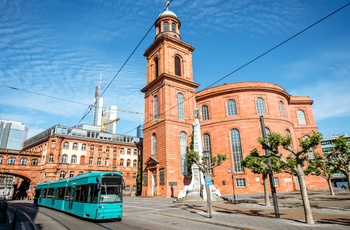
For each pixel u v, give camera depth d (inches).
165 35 1834.4
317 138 538.6
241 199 1114.7
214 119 1781.5
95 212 581.0
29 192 2234.3
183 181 1588.3
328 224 464.4
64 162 2290.8
